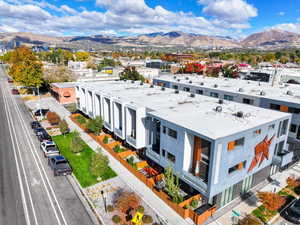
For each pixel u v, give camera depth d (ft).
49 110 190.39
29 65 228.02
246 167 79.82
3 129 145.59
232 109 98.89
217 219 70.95
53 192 82.64
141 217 65.46
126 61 564.30
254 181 88.89
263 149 85.56
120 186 87.45
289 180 84.64
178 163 80.74
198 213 71.36
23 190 83.25
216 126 76.28
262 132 81.97
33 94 249.14
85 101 162.40
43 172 95.91
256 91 138.21
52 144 112.27
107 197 80.64
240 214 73.26
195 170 79.66
